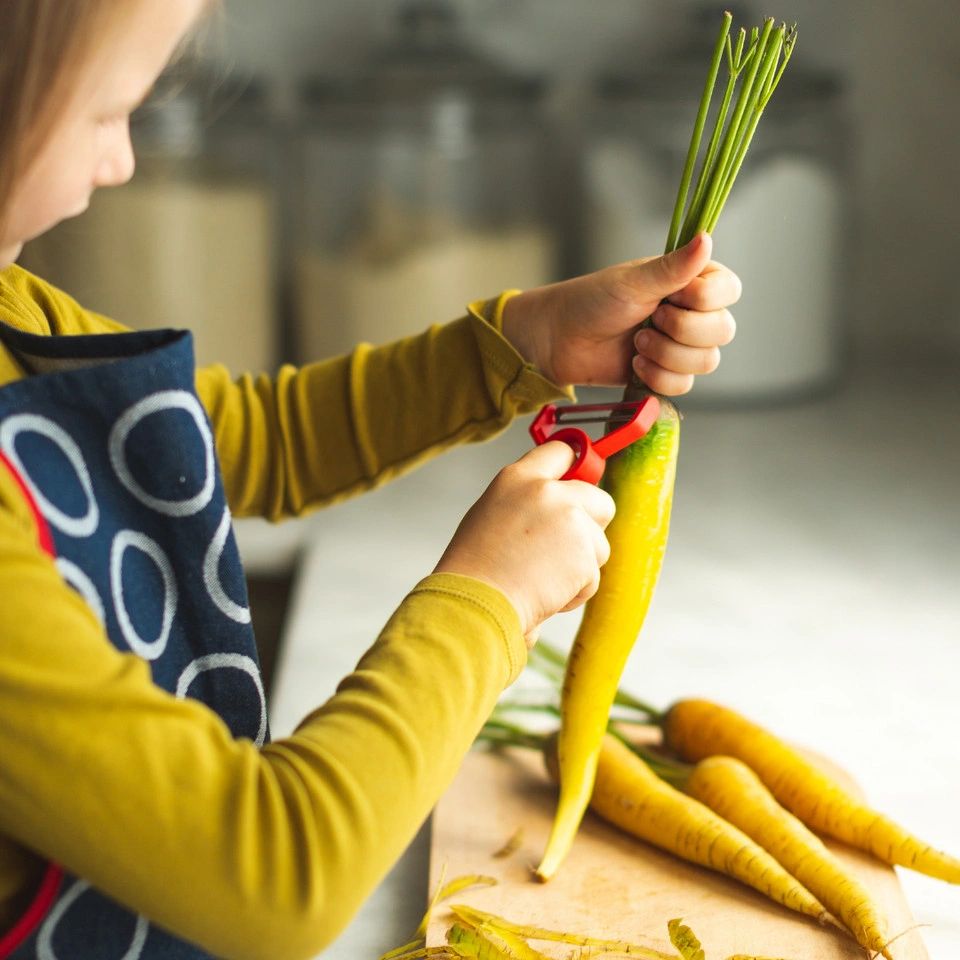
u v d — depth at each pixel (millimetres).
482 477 1626
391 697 520
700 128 715
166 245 1691
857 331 1997
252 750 490
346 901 484
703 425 1768
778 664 1120
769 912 776
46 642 453
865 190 1936
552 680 994
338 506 1539
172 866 463
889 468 1603
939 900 815
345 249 1795
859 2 1862
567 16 1922
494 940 731
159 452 549
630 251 1742
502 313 795
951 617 1208
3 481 490
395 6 1917
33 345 570
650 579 765
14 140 471
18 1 461
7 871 509
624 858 833
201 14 623
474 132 1771
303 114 1830
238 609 583
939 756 968
